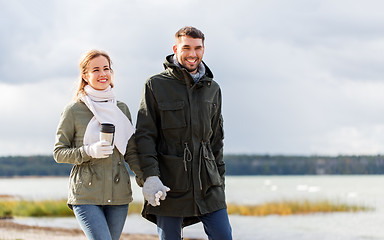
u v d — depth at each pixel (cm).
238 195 4197
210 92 493
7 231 1288
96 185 434
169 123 477
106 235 421
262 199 3522
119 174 445
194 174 475
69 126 443
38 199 2283
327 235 1678
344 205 2627
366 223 2028
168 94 479
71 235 1210
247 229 1812
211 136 507
